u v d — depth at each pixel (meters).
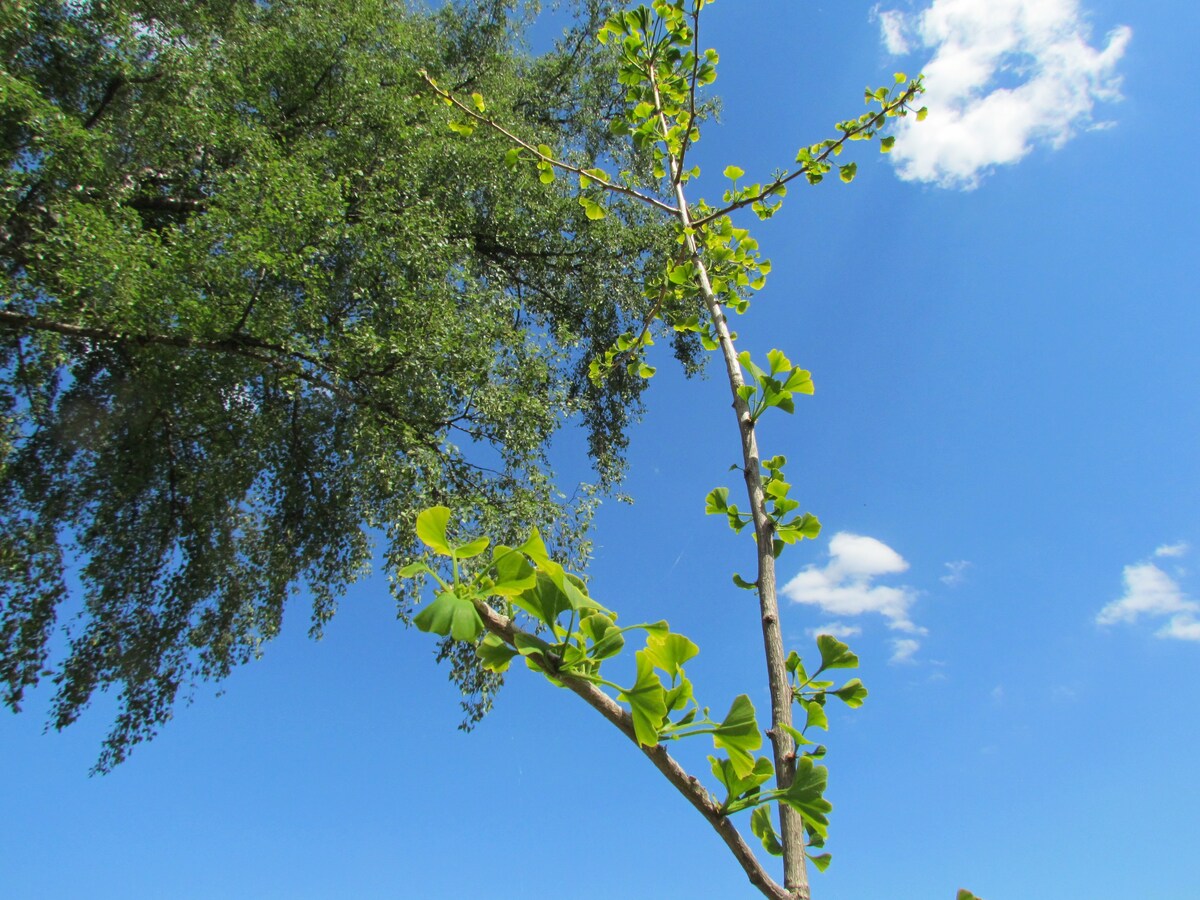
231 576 8.05
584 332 10.75
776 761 0.94
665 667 0.84
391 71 9.00
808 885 0.82
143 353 6.65
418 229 7.54
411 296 7.30
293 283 7.02
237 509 8.15
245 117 7.83
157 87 7.04
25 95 5.77
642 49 2.19
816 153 2.22
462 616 0.67
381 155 8.46
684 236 2.02
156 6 7.55
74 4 6.76
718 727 0.79
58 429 7.08
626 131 2.24
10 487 6.83
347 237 7.08
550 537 7.69
